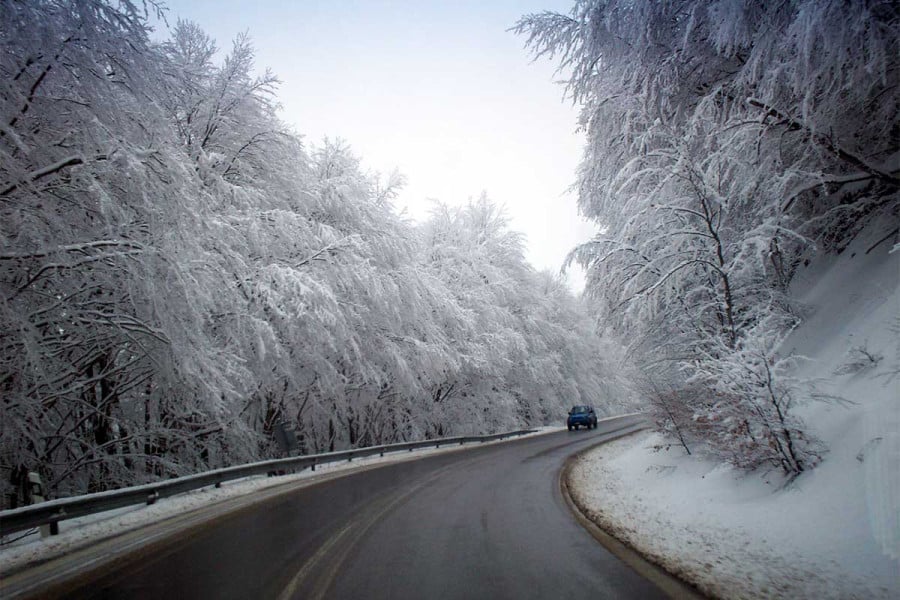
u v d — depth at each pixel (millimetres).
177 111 17297
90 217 11211
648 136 12211
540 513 9266
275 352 15539
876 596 4543
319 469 18172
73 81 9906
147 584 5617
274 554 6742
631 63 12328
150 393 14477
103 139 10188
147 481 14055
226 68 18047
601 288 13898
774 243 10617
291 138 18766
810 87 9133
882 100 10023
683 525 7941
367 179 24109
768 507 7480
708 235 11234
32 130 10164
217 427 15781
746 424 8539
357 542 7281
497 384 34031
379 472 16547
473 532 7805
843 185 11633
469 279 31469
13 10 8742
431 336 23875
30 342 9531
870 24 8148
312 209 20562
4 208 9391
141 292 11406
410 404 26688
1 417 10219
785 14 9484
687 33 10359
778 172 11078
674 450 13734
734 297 11609
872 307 9492
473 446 27672
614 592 5066
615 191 14109
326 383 18391
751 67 10102
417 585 5406
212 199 13523
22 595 5453
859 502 6105
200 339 12469
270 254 17781
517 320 35250
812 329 11055
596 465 16984
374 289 19047
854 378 8430
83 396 13547
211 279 13094
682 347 12398
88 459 13141
